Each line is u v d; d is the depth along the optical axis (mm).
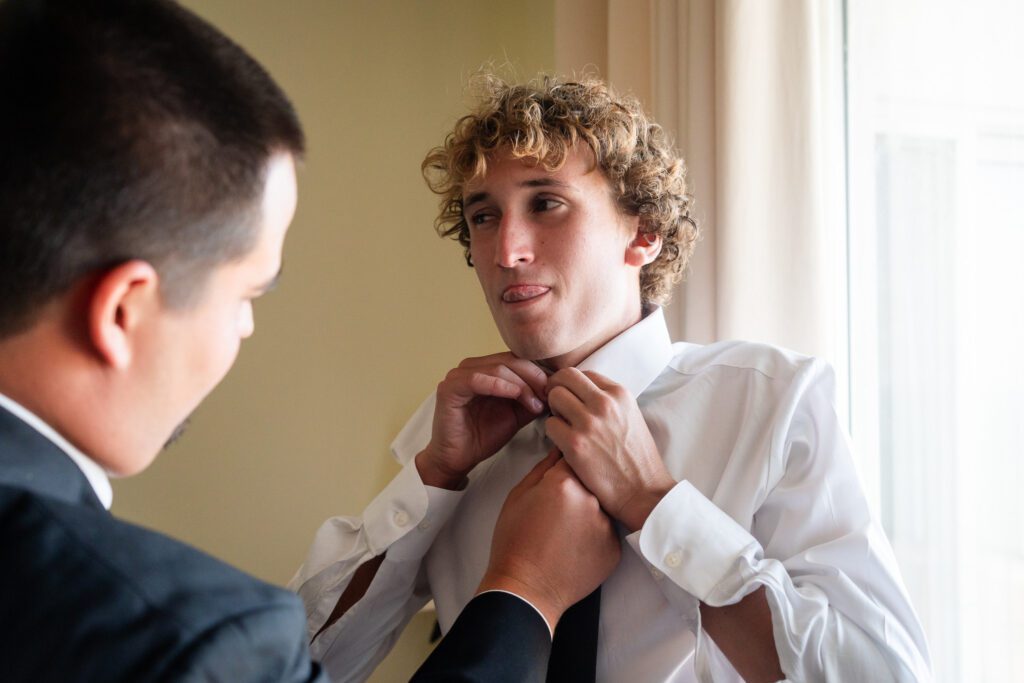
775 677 912
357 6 2215
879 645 912
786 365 1067
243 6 2148
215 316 593
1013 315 1191
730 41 1431
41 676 471
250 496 2107
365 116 2205
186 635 479
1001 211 1210
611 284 1068
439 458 1116
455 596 1165
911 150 1355
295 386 2143
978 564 1251
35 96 528
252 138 580
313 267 2160
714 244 1501
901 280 1378
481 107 1120
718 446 1064
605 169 1061
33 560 496
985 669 1239
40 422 563
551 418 1023
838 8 1491
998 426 1219
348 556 1133
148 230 545
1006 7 1198
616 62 1718
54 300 543
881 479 1428
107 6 558
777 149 1428
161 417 588
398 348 2203
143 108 537
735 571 920
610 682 1021
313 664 548
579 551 962
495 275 1062
